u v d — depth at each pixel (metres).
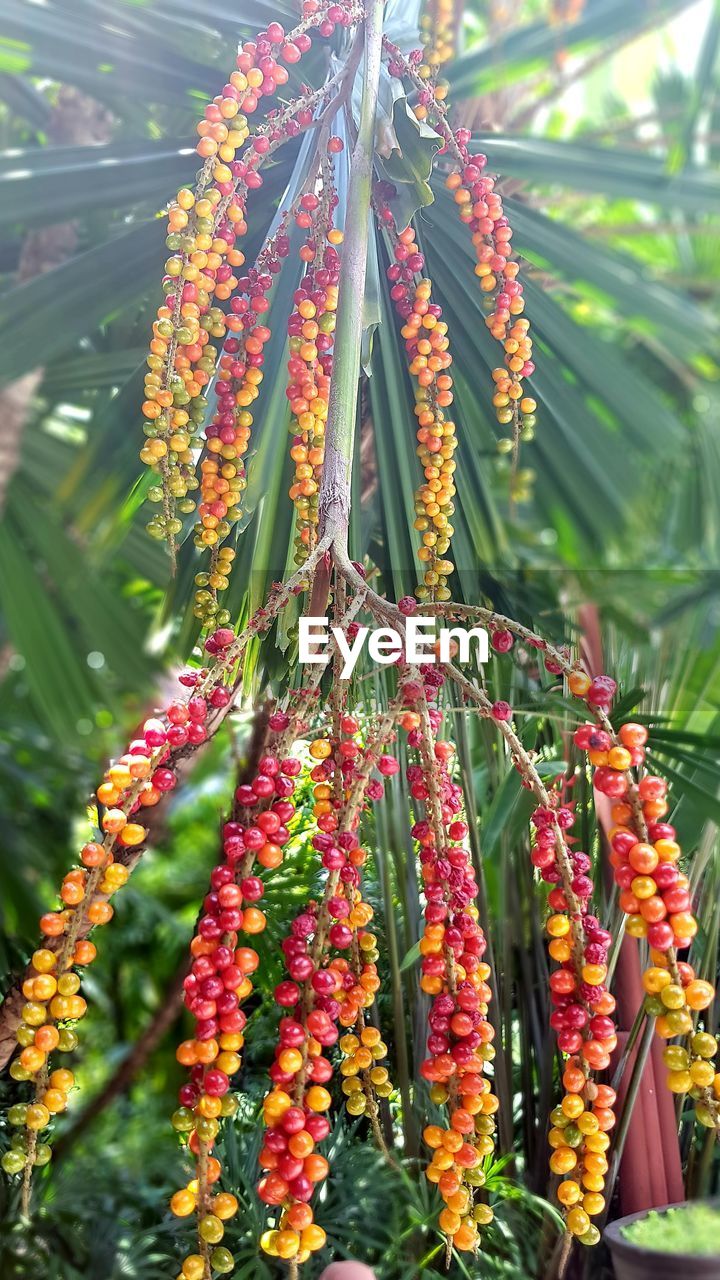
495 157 0.63
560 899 0.31
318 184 0.49
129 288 0.57
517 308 0.42
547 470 0.70
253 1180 0.47
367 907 0.34
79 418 0.94
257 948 0.51
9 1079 0.50
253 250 0.51
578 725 0.49
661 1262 0.38
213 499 0.39
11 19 0.57
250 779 0.47
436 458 0.42
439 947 0.32
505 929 0.51
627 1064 0.46
